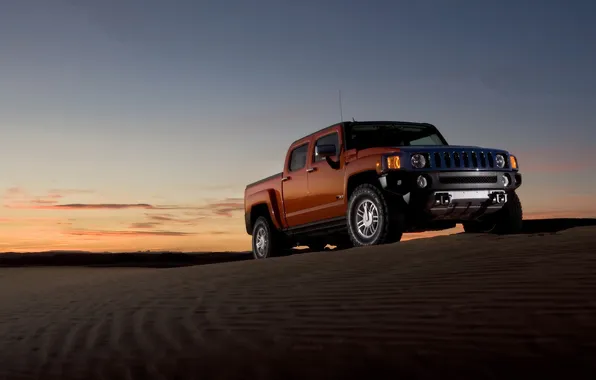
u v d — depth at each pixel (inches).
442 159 398.6
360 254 328.2
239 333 197.3
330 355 161.6
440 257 275.7
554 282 193.8
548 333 151.9
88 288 376.5
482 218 428.8
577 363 133.0
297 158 495.2
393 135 462.3
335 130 453.1
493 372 135.0
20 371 191.2
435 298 199.5
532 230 422.9
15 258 1253.7
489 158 413.4
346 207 434.6
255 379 152.9
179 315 239.0
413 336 165.8
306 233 492.1
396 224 392.5
